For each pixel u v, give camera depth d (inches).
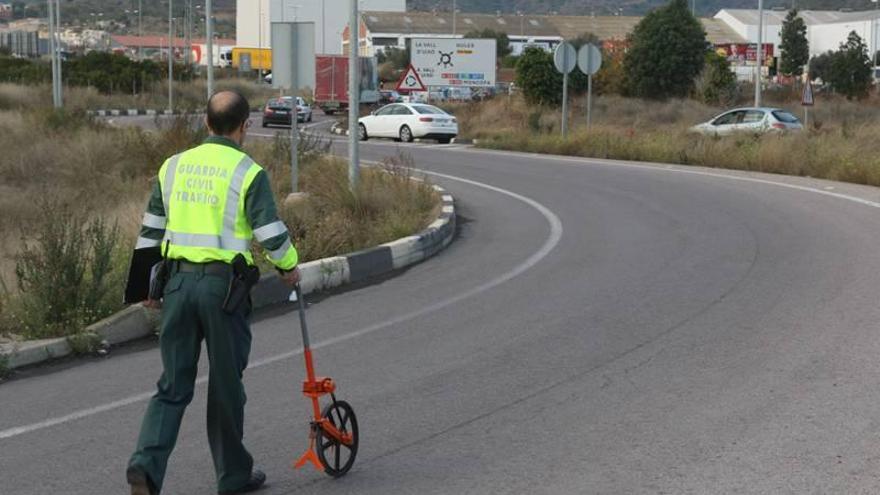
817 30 4781.0
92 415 337.7
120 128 1369.3
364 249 608.4
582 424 315.0
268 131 2020.2
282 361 399.2
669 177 1093.1
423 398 346.3
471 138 1907.0
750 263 585.9
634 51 2465.6
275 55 752.3
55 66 1889.8
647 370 373.4
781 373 363.3
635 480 267.3
